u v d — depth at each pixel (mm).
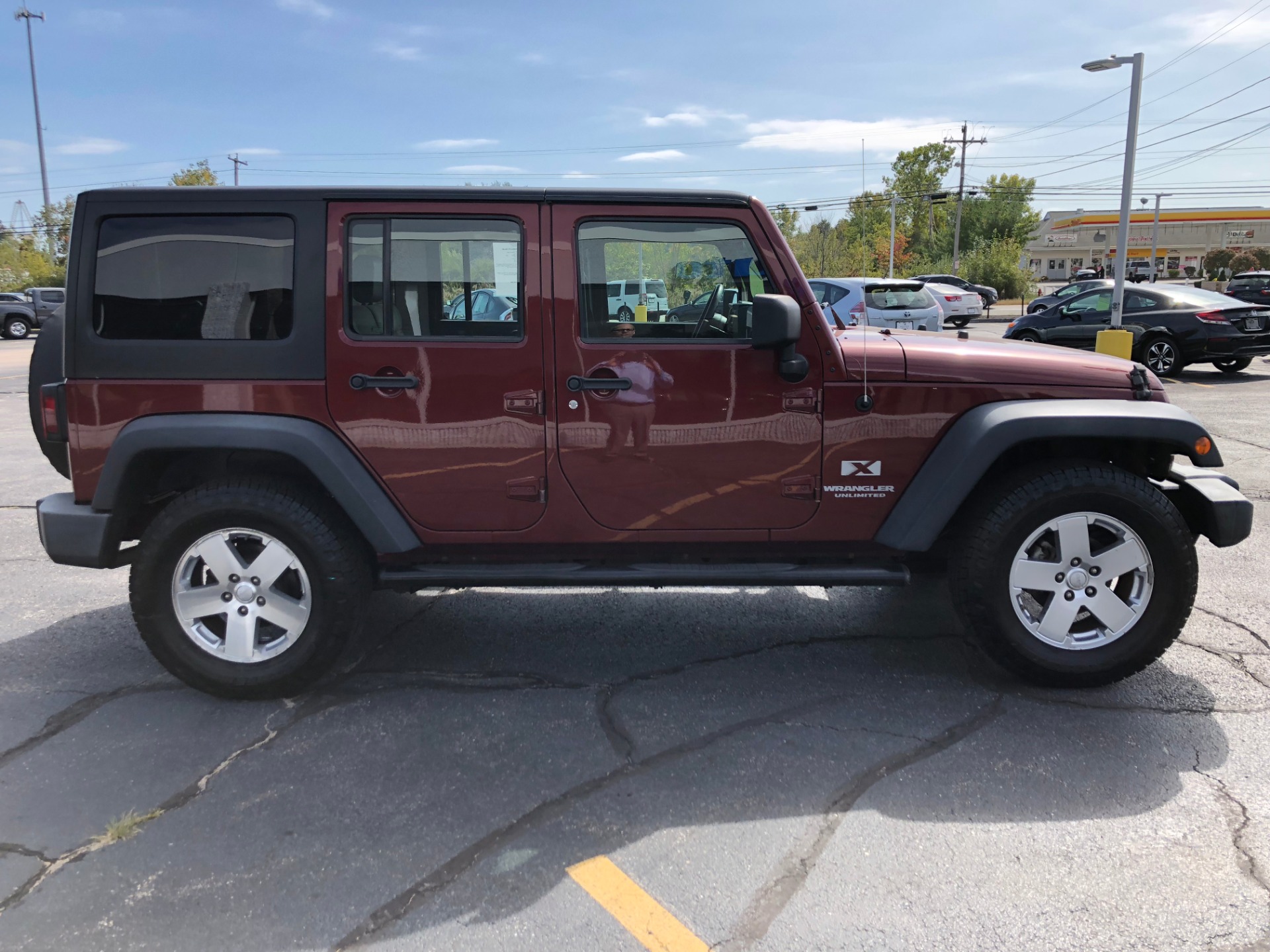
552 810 2764
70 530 3342
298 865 2500
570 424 3350
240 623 3428
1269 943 2166
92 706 3496
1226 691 3531
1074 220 90562
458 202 3273
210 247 3275
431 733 3268
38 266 54219
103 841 2615
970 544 3391
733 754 3098
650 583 3479
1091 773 2941
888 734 3217
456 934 2225
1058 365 3453
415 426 3336
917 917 2275
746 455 3389
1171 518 3309
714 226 3309
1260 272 20797
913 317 12891
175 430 3250
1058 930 2227
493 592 4832
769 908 2316
